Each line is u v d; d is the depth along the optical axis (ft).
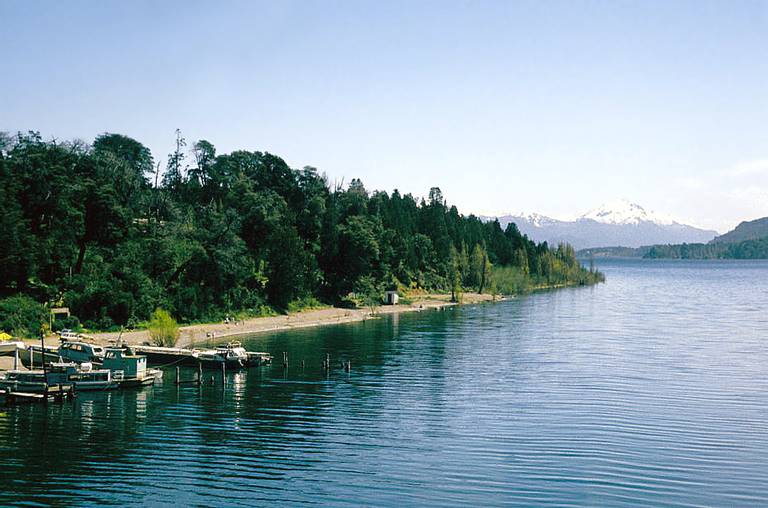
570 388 238.89
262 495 140.77
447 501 137.59
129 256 378.12
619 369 274.98
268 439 178.29
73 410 206.18
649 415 200.75
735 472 152.87
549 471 153.89
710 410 205.98
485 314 517.96
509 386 243.19
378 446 172.65
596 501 137.28
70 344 255.50
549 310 552.00
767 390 232.94
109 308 346.13
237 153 584.81
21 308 310.65
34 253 329.72
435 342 358.84
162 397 225.15
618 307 582.76
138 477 150.20
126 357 241.14
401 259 622.54
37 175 358.43
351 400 222.07
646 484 146.10
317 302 520.42
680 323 450.30
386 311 531.91
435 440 177.37
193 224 458.50
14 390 216.95
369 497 139.64
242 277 441.27
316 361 297.53
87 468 155.53
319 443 175.32
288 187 575.38
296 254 480.64
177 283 398.01
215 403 217.15
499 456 164.45
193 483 147.02
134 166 561.43
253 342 356.18
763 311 543.80
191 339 327.88
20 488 143.43
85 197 367.86
